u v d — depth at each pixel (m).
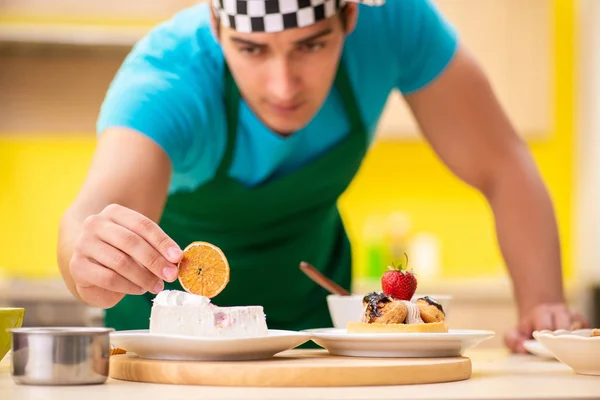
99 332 1.18
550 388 1.16
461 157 2.19
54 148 4.35
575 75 4.52
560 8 4.53
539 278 2.07
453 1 4.30
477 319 3.83
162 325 1.33
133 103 1.74
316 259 2.36
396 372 1.19
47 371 1.15
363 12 2.03
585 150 4.38
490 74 4.33
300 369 1.15
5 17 4.21
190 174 1.99
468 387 1.17
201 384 1.17
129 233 1.32
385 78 2.10
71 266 1.36
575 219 4.50
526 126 4.36
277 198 2.12
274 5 1.60
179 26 1.99
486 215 4.52
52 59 4.29
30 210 4.33
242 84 1.75
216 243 2.23
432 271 4.32
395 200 4.51
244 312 1.34
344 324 1.75
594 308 3.87
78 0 4.21
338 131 2.10
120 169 1.61
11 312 1.37
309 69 1.69
